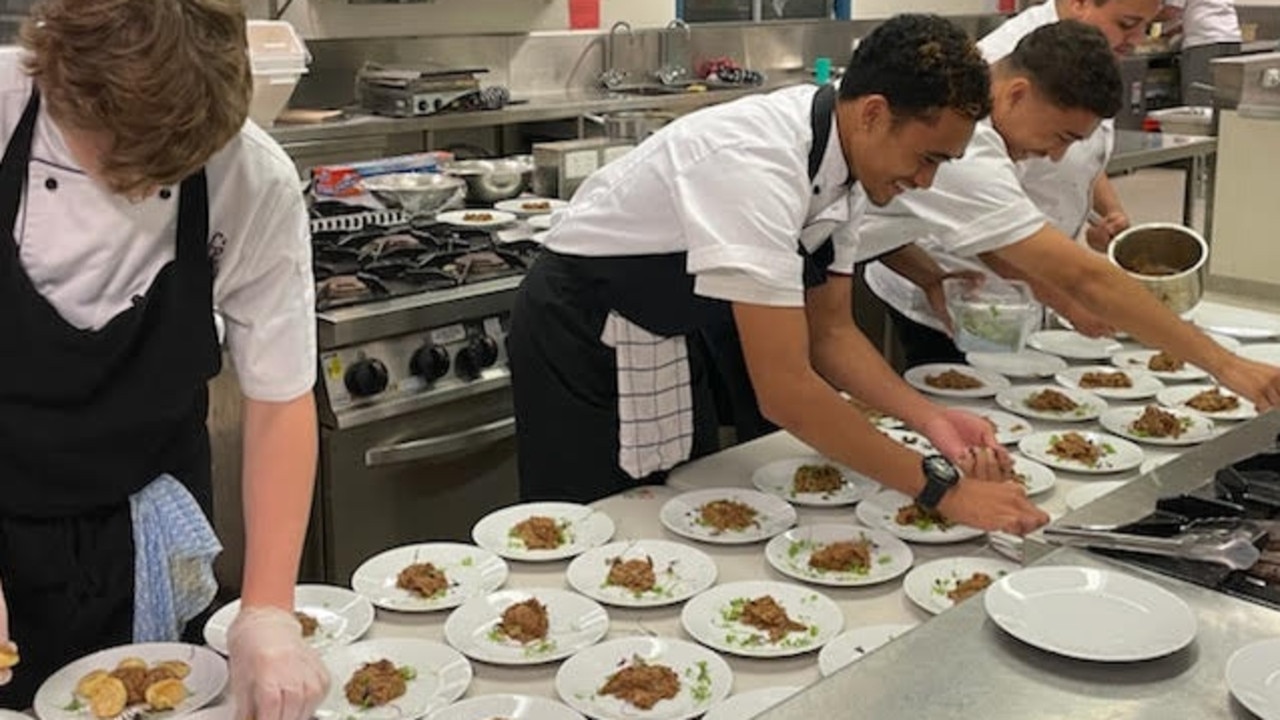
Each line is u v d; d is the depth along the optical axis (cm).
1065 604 110
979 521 159
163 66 102
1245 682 97
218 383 232
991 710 95
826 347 191
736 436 213
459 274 261
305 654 121
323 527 244
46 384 129
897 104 159
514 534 169
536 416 206
